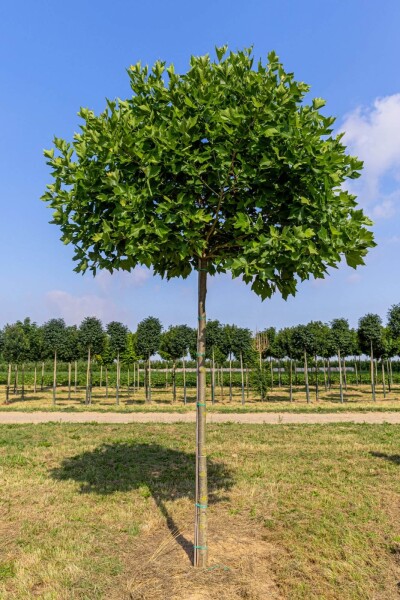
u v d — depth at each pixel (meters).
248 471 9.09
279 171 4.70
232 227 5.12
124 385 42.25
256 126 4.55
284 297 5.72
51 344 27.31
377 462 9.86
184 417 18.94
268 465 9.57
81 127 5.38
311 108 5.30
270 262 4.60
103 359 29.61
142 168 4.74
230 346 27.28
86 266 5.41
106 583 4.74
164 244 4.85
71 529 6.16
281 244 4.46
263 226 4.93
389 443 11.99
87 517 6.62
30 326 31.69
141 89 5.30
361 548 5.73
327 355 28.17
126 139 4.68
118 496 7.54
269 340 33.59
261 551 5.52
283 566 5.16
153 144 4.89
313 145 4.65
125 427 15.17
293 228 4.57
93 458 10.26
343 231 4.93
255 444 11.84
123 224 4.56
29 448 11.35
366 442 12.13
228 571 4.98
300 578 4.95
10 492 7.77
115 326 27.64
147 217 4.79
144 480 8.46
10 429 14.70
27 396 32.81
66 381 43.97
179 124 4.57
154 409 21.95
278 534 6.00
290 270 5.16
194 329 28.09
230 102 4.86
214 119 4.60
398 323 27.53
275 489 7.89
